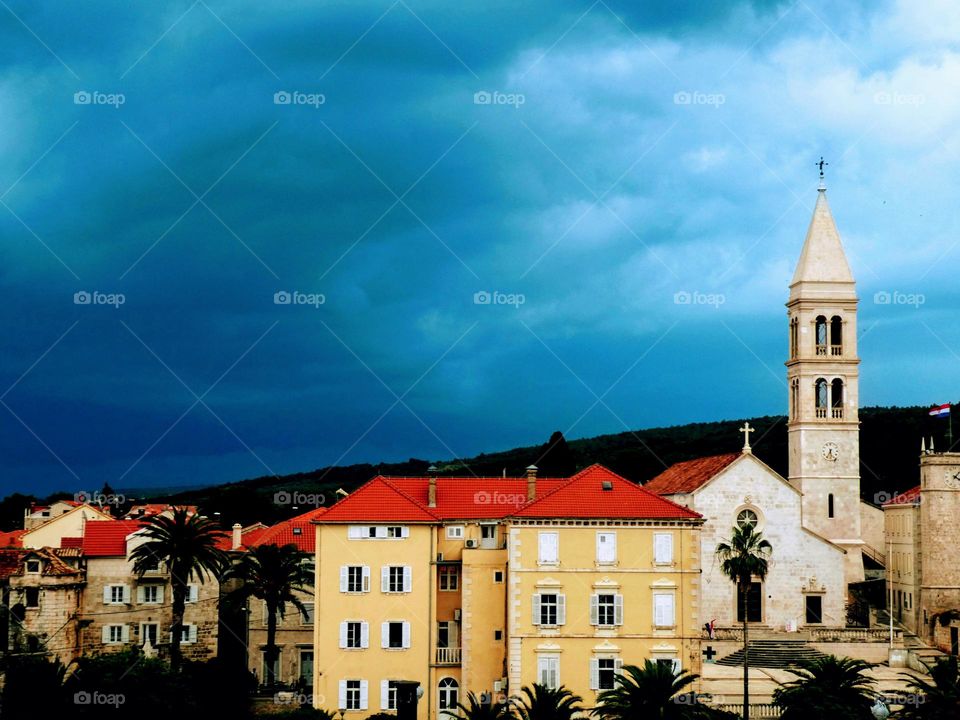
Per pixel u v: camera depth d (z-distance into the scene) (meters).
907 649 105.12
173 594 93.12
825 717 73.00
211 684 93.44
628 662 85.81
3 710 82.50
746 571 91.38
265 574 97.31
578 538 87.00
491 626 90.12
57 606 95.81
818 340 124.38
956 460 114.88
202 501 180.38
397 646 89.81
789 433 126.75
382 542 90.75
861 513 129.62
